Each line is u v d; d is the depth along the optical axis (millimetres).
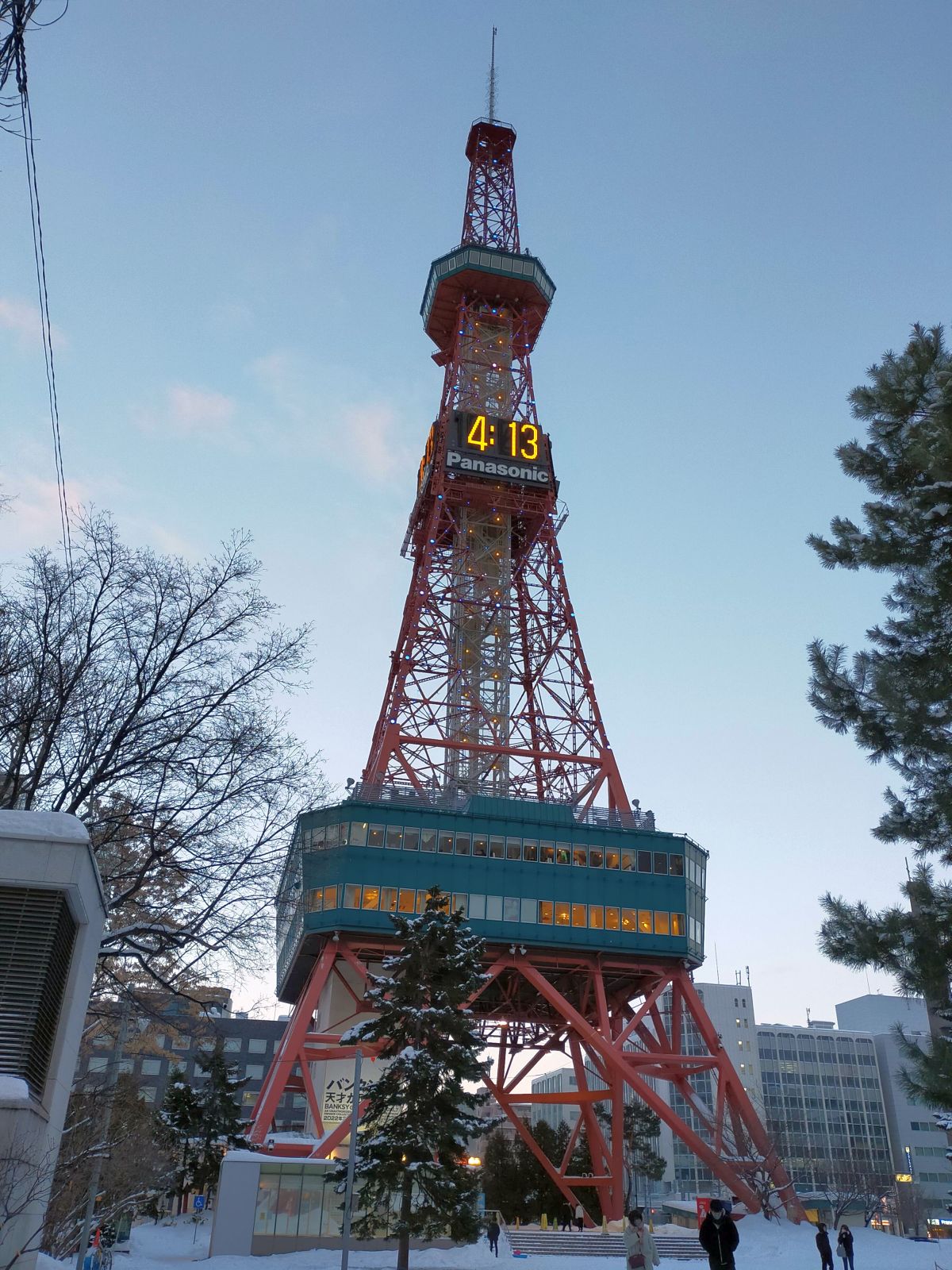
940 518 26688
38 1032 17141
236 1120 77750
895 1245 61281
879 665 25500
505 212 125625
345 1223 35656
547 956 77688
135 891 27609
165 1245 67500
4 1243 15469
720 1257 21484
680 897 78938
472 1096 47062
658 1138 159875
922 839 24797
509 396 109750
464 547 98875
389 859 74562
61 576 29047
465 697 92062
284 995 96125
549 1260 53750
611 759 87938
